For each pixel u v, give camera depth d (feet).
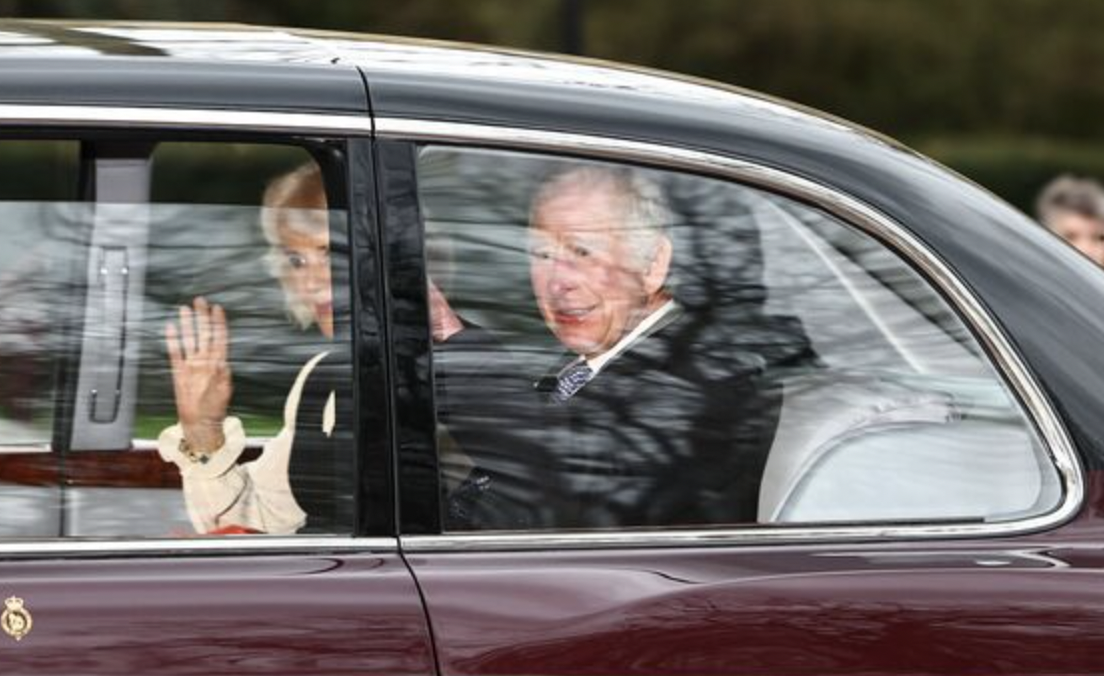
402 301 40.96
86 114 40.60
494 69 43.21
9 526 40.16
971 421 42.19
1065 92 325.01
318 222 41.14
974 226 42.93
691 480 41.57
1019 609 40.40
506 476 40.93
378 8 297.33
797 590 40.22
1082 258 43.75
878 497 41.86
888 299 42.57
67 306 41.09
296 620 39.01
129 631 38.65
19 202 41.22
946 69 322.34
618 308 41.91
